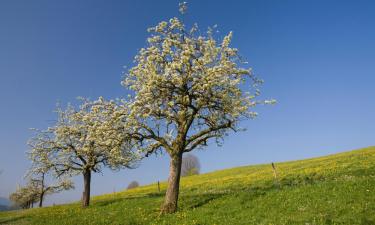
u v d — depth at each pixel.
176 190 30.41
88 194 45.88
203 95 30.22
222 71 30.66
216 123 31.34
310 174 43.66
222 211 26.88
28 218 42.72
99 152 45.34
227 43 31.72
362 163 44.56
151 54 31.53
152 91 30.56
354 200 23.89
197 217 26.48
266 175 52.00
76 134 46.44
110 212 35.00
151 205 34.66
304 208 24.11
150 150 31.84
